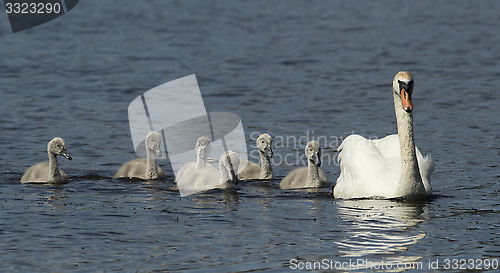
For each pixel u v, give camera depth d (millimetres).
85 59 66375
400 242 24531
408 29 83125
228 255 23422
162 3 104250
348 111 48094
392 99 51438
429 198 30047
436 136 41281
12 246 24281
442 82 56594
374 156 30922
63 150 33250
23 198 30500
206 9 99250
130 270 22172
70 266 22531
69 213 28219
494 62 64250
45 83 56406
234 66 63562
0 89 53969
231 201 30438
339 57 67438
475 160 36281
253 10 98562
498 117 45594
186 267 22375
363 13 95750
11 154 38031
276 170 36906
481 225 26312
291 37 78438
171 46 73188
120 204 29703
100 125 44500
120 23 87438
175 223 26922
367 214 27812
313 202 30125
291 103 50250
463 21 88312
